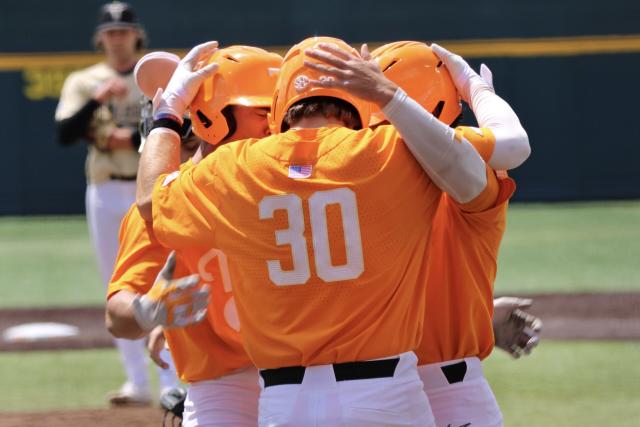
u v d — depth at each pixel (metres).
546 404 23.44
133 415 22.03
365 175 10.47
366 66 10.39
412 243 10.66
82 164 65.19
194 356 12.18
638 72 64.31
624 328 32.19
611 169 64.88
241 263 10.70
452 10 64.62
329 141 10.58
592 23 64.12
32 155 64.94
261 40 65.06
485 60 64.81
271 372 10.70
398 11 64.75
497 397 24.31
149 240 11.97
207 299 10.60
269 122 11.76
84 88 26.36
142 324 10.57
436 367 11.91
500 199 11.10
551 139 65.00
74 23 64.25
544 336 31.34
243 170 10.66
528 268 44.00
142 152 11.81
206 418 12.18
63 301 39.56
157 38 64.75
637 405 23.20
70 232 59.34
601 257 46.22
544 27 64.44
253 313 10.73
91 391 25.97
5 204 65.00
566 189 65.19
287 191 10.51
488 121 11.42
